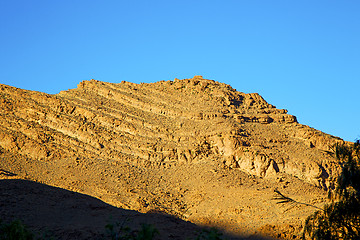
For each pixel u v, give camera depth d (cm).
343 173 5172
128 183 12150
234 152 13588
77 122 14788
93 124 14950
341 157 5384
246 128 15262
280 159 13350
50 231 6825
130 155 13788
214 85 18275
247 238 9456
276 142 14662
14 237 4738
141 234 4209
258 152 13438
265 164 13088
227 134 14175
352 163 5172
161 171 13188
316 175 12912
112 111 15800
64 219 7581
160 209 10819
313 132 15112
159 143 14312
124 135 14688
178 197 11869
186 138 14500
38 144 13488
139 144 14162
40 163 12912
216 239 4322
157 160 13638
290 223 9881
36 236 6444
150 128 15075
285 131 15562
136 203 10906
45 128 14400
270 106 18062
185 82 18075
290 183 12481
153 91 17575
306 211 10544
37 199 8400
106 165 13050
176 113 15975
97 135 14375
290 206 10769
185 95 17312
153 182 12531
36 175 12150
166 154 13775
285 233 9431
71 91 17262
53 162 13000
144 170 13150
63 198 8762
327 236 5059
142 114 15888
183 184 12506
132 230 6931
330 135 15800
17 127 14125
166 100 16800
